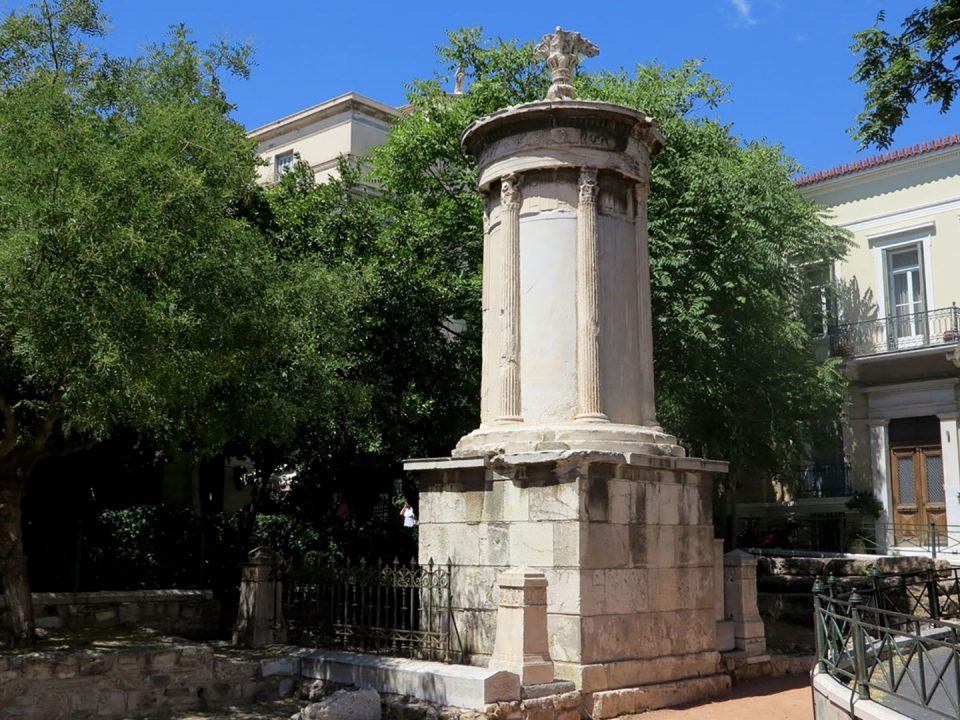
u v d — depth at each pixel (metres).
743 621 12.80
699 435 22.94
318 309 12.65
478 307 18.83
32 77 11.69
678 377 20.42
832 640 8.80
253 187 14.70
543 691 9.77
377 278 16.53
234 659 11.70
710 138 20.19
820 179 28.45
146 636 13.80
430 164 20.97
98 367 9.45
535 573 10.09
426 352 18.25
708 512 12.23
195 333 10.41
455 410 18.39
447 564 11.45
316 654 11.74
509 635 10.00
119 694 10.74
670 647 11.38
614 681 10.51
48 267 9.63
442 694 9.83
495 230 12.70
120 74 12.95
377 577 12.07
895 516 26.48
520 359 12.05
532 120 12.34
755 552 23.06
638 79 20.59
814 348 26.94
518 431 11.58
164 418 11.80
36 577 15.04
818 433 27.31
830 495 27.75
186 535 17.02
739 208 18.77
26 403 11.88
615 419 11.87
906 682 9.41
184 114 11.23
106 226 9.78
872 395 27.12
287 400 12.58
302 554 18.31
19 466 12.02
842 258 26.58
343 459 18.58
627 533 11.09
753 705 10.91
